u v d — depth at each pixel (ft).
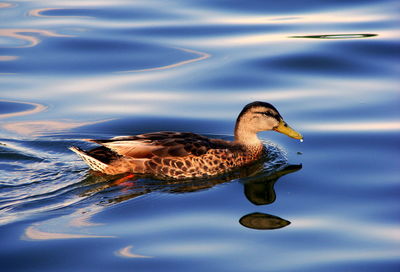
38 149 49.39
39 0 85.97
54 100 58.49
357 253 33.27
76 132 52.54
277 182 43.37
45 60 66.54
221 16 79.25
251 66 64.95
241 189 42.16
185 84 61.77
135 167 44.32
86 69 64.90
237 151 46.62
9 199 40.37
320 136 51.26
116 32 73.72
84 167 46.14
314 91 60.18
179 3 84.02
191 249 33.68
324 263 32.24
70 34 72.59
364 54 67.31
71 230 35.86
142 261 32.45
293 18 78.13
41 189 42.14
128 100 58.54
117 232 35.63
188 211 38.52
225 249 33.68
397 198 39.83
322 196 40.68
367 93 59.26
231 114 55.98
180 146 44.19
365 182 42.50
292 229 35.99
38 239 34.76
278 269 31.71
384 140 49.62
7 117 55.11
